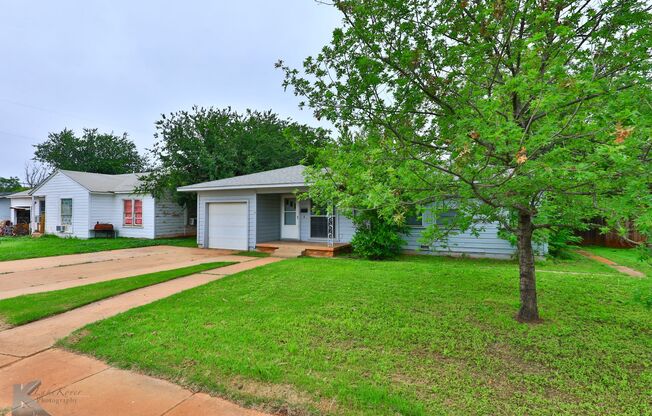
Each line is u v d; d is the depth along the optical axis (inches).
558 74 102.2
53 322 171.2
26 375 115.5
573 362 120.5
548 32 124.0
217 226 518.3
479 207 155.9
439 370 115.6
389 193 109.7
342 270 292.7
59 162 1453.0
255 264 350.6
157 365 120.0
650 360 121.3
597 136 97.4
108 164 1409.9
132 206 687.7
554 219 150.6
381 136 145.9
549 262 334.6
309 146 164.1
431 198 133.3
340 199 135.4
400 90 139.9
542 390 103.0
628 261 346.6
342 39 137.8
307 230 502.0
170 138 690.2
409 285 232.1
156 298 216.2
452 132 141.0
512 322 158.7
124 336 147.8
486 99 121.0
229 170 738.2
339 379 108.9
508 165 114.9
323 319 166.4
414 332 148.3
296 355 127.0
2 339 148.6
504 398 98.5
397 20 134.6
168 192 687.7
